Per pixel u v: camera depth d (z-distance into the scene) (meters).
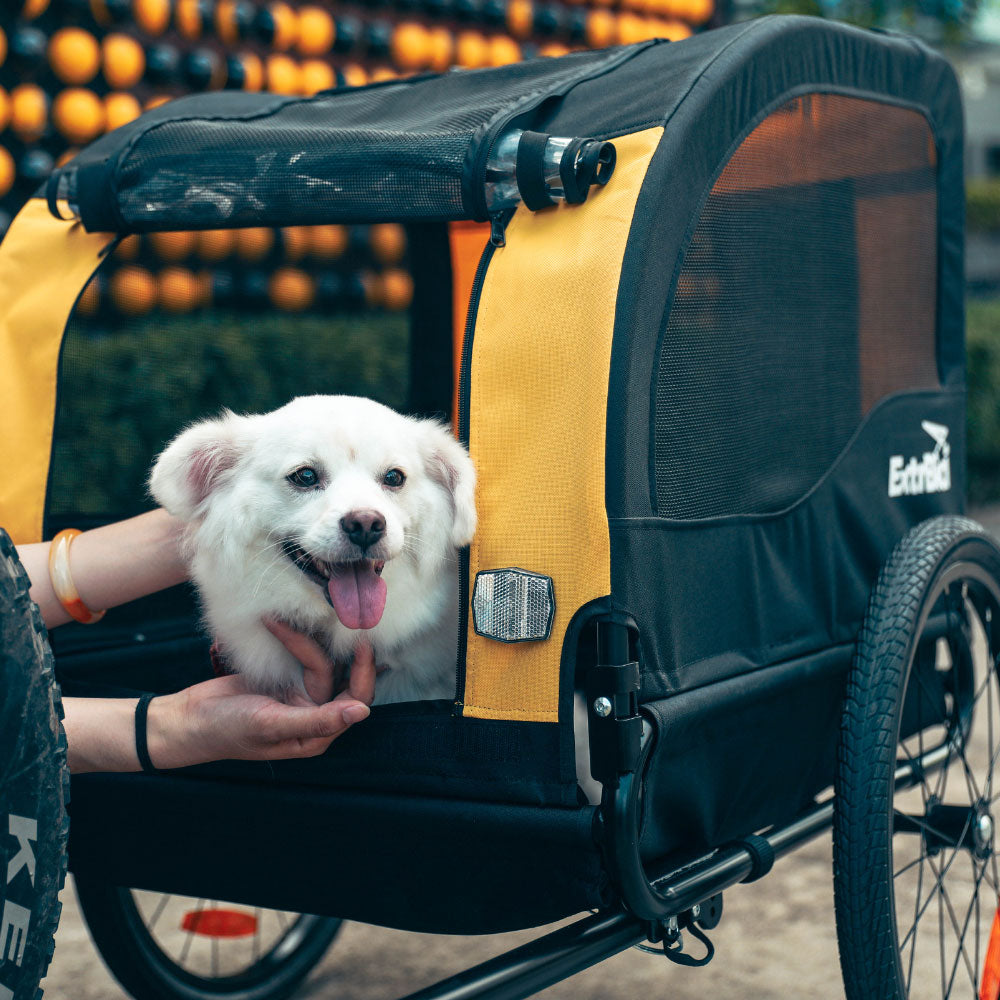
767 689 1.88
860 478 2.24
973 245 14.56
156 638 2.53
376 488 1.87
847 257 2.21
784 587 2.01
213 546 1.95
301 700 1.92
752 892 3.20
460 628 1.70
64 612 2.04
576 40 7.06
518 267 1.72
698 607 1.77
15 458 2.19
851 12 14.34
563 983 2.71
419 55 6.39
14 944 1.34
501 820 1.62
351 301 5.00
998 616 2.53
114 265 3.76
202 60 5.52
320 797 1.74
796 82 1.99
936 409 2.52
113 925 2.45
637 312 1.61
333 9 6.16
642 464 1.63
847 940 1.97
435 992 1.58
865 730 1.99
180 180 2.03
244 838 1.86
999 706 4.50
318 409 1.97
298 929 2.74
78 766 1.79
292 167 1.90
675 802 1.75
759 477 1.95
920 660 2.40
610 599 1.58
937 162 2.51
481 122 1.82
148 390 4.28
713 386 1.82
